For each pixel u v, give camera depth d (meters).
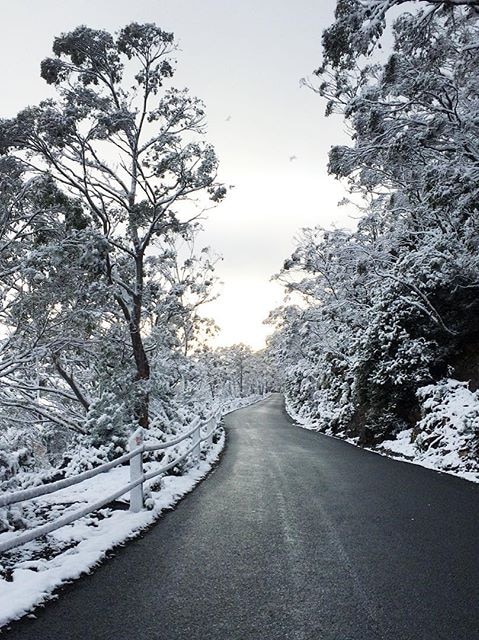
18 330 16.83
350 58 12.75
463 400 14.87
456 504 8.34
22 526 6.87
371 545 6.05
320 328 33.72
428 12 9.98
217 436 20.25
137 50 18.06
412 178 17.19
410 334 18.61
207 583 4.79
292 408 53.41
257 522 7.23
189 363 28.55
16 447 21.14
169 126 19.00
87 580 4.88
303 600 4.37
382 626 3.87
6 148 16.47
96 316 17.95
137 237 19.16
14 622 3.93
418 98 12.51
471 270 16.28
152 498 8.12
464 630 3.80
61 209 16.84
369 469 12.66
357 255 21.69
